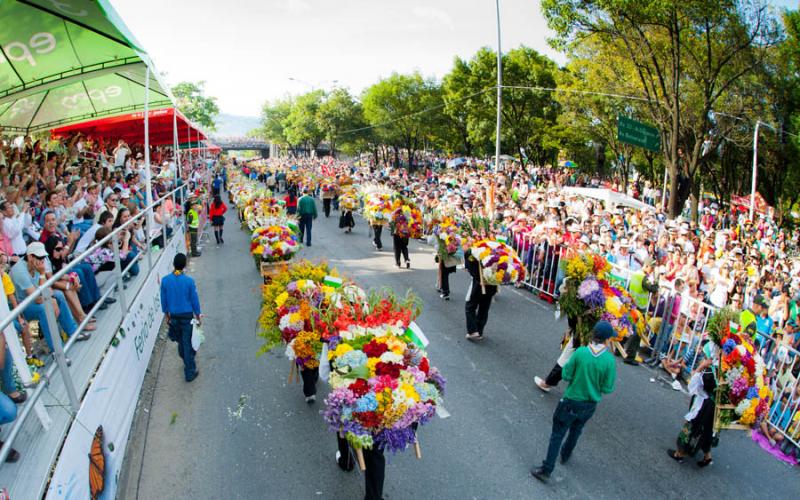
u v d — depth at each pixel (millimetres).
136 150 21578
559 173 40375
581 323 6312
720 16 16875
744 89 21844
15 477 3545
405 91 52625
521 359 7734
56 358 4078
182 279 6738
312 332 5520
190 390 6684
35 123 12602
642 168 43531
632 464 5371
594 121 32094
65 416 4191
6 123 12016
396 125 53375
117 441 5141
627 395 6840
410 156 55188
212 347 8055
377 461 4348
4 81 7938
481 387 6863
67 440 3934
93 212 9484
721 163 31469
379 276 12219
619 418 6254
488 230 8578
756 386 5199
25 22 6516
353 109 61500
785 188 31391
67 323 5566
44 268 5633
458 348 8102
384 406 4090
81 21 6621
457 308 9984
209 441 5586
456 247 10055
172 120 17516
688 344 7344
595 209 17328
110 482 4742
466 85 40312
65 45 7297
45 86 8312
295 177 29969
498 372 7301
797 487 5176
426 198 17875
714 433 5293
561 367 6559
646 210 20141
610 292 6449
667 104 19234
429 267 13211
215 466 5168
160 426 5859
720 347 5270
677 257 10102
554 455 4988
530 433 5840
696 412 5312
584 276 6441
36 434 3969
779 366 6574
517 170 38062
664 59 19484
